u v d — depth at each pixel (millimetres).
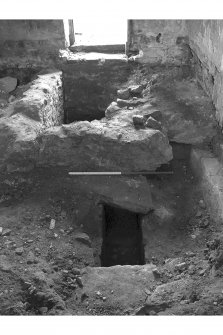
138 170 3080
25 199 2949
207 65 3230
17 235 2633
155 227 2875
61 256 2537
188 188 3107
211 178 2824
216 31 2924
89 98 4195
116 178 3027
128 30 3936
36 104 3230
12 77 4141
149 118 3148
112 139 2975
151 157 3035
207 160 3012
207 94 3352
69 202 2953
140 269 2428
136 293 2256
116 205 2979
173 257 2629
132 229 3148
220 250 2322
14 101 3516
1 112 3271
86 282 2340
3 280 2217
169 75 3736
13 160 2982
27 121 3133
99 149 3004
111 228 3164
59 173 3062
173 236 2812
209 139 3176
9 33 3967
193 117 3186
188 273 2348
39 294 2145
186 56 3895
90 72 4062
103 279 2355
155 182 3133
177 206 3004
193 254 2562
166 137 3072
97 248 2771
